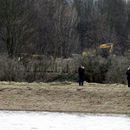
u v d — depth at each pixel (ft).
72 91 157.07
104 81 203.31
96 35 397.19
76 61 210.59
